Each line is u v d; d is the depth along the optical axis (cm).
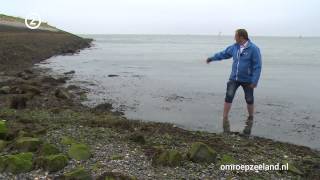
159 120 1630
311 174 1009
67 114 1510
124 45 12550
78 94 2138
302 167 1061
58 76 2903
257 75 1414
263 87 2803
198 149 995
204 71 3909
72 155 960
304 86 2889
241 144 1253
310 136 1465
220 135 1377
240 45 1427
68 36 9519
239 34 1408
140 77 3145
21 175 855
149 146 1091
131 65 4434
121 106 1886
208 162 988
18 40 4894
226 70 4041
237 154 1105
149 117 1678
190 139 1238
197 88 2586
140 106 1906
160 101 2053
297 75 3800
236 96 2175
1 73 2750
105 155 992
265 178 937
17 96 1708
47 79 2488
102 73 3353
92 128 1259
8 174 857
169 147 1113
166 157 955
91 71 3481
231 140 1307
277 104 2069
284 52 10088
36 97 1856
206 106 1934
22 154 924
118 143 1105
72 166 910
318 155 1216
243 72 1441
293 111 1888
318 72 4153
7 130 1109
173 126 1455
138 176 869
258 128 1538
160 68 4141
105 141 1118
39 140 1015
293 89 2703
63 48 6219
